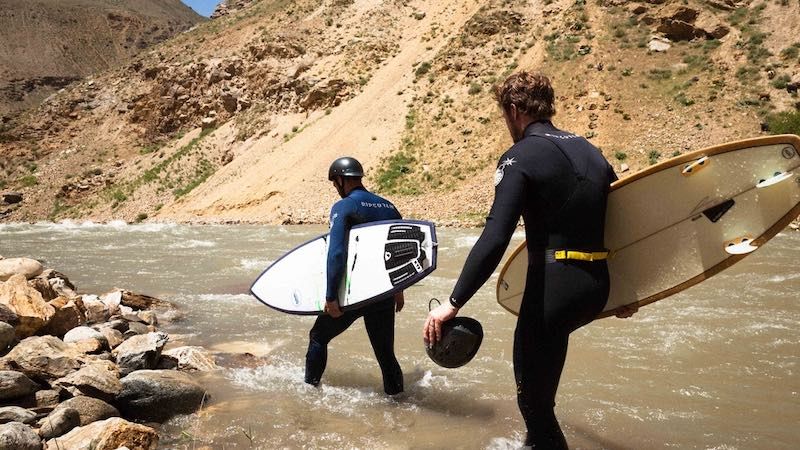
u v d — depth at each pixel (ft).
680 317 17.63
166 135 167.22
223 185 117.70
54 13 541.75
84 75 496.23
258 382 12.50
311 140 113.60
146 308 19.83
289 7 184.55
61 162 169.17
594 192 7.07
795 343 14.53
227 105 153.28
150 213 121.08
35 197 156.66
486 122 92.02
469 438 9.30
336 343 15.92
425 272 10.96
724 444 8.89
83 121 184.44
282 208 93.56
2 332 11.51
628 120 80.89
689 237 7.45
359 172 12.42
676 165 7.34
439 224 64.85
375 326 11.82
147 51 207.10
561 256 6.97
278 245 47.19
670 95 82.48
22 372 10.48
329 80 126.41
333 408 10.89
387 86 117.60
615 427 9.64
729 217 7.23
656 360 13.42
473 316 18.65
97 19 552.41
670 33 92.53
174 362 13.29
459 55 108.88
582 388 11.60
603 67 89.40
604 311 8.08
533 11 110.11
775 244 36.60
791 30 86.22
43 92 459.32
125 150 168.55
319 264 12.55
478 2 127.44
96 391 10.23
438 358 7.45
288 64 148.87
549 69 93.09
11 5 533.14
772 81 79.82
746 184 7.12
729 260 7.25
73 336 13.16
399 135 99.09
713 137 74.54
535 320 7.11
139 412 10.25
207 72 163.63
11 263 18.52
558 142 7.14
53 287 17.69
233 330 17.53
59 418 9.04
